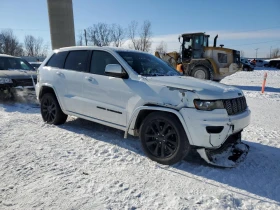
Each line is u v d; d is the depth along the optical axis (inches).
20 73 321.7
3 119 234.1
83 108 190.1
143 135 154.0
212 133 133.3
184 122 136.3
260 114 307.7
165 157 146.1
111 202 109.3
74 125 223.1
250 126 247.1
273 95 470.3
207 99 134.7
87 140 184.1
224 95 140.6
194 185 126.1
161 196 115.4
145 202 110.4
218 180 132.0
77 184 122.8
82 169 138.7
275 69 1803.6
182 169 142.9
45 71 222.2
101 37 1945.1
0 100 307.6
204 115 133.3
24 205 105.5
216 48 610.2
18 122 225.8
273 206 110.3
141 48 1946.4
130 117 159.0
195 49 637.9
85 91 187.9
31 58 2020.2
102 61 184.2
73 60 204.8
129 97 159.9
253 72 1359.5
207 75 604.1
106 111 174.2
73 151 163.0
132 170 139.6
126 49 192.7
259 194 120.1
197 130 133.5
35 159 149.1
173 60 679.1
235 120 140.3
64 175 131.1
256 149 180.4
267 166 151.9
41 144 173.6
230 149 158.7
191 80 156.5
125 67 168.4
